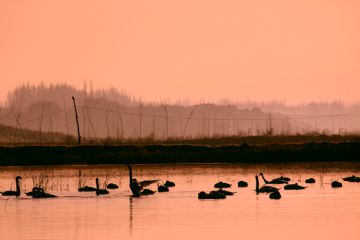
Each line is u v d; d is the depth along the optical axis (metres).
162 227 137.50
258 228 135.75
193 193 196.75
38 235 129.88
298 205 167.50
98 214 155.25
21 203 177.12
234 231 132.88
